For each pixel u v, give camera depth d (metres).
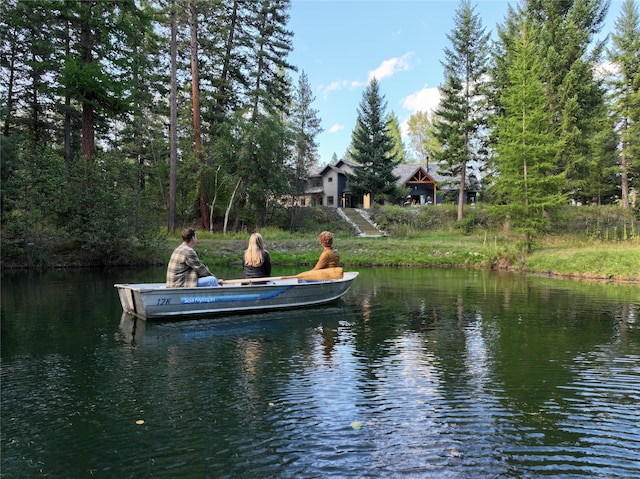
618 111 28.00
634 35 27.70
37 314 7.69
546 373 4.61
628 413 3.63
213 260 19.33
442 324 6.98
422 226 33.88
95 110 20.25
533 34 25.97
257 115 29.75
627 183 30.45
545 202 17.80
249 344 5.78
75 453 3.01
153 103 30.17
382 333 6.40
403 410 3.67
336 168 47.47
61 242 17.62
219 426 3.39
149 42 28.14
